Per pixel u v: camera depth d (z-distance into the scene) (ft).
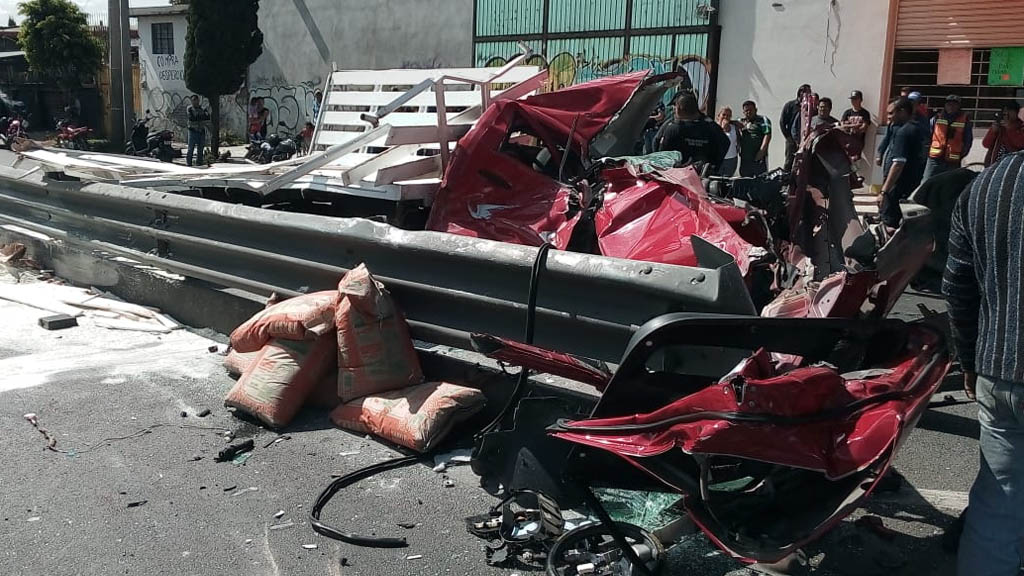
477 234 19.03
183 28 102.78
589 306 14.16
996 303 9.05
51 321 21.85
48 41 99.86
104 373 18.69
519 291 15.12
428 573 11.34
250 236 20.10
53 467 14.19
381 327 15.89
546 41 69.82
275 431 15.79
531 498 12.37
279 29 89.86
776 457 9.36
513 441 12.64
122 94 79.46
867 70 53.31
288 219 18.76
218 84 76.23
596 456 11.19
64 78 101.45
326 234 17.84
